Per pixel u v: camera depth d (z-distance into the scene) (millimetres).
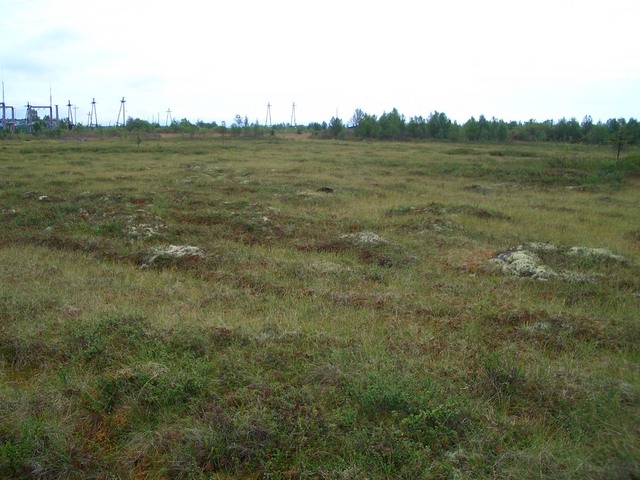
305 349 4617
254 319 5289
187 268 7387
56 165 21516
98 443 3465
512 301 6109
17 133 50719
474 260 8031
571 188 18266
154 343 4570
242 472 3168
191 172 19562
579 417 3662
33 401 3787
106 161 23969
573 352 4820
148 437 3443
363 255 8266
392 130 53375
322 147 38250
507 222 11297
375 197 14469
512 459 3184
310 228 10180
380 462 3109
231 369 4195
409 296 6238
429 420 3551
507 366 4289
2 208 11594
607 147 42125
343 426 3514
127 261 7781
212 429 3420
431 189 16531
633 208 14000
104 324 4895
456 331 5207
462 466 3139
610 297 6422
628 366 4535
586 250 8531
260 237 9383
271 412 3564
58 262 7480
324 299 6055
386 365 4281
